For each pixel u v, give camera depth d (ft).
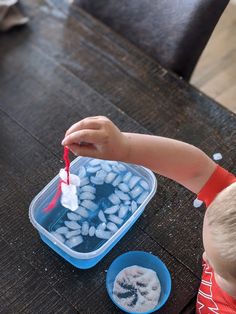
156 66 4.12
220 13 3.66
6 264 2.97
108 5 4.24
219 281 2.65
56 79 4.00
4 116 3.72
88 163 3.34
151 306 2.86
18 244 3.06
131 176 3.32
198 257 3.09
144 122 3.80
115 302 2.82
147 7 3.99
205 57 6.63
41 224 3.09
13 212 3.22
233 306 2.76
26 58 4.12
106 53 4.20
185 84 4.03
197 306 2.91
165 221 3.23
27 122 3.70
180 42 3.89
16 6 4.43
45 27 4.34
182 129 3.78
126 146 2.77
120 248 3.10
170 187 3.39
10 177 3.38
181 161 2.88
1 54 4.14
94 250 3.00
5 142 3.56
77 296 2.89
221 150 3.69
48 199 3.15
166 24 3.93
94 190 3.23
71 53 4.19
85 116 3.79
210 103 3.93
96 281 2.95
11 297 2.85
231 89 6.30
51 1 4.50
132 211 3.17
